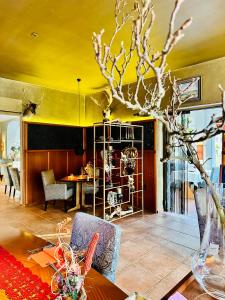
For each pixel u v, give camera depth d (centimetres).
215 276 125
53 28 311
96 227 170
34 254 154
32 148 595
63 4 259
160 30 312
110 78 93
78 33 324
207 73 433
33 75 515
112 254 154
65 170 669
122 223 452
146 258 312
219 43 355
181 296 112
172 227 430
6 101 547
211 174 514
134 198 574
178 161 521
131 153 510
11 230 198
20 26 305
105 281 126
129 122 579
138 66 91
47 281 125
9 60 423
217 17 283
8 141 1163
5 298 112
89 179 536
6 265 140
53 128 640
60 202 617
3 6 261
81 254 143
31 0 251
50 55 401
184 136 111
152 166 538
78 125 705
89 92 680
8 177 670
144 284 255
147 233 400
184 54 396
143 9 87
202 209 271
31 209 549
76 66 456
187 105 454
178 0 73
